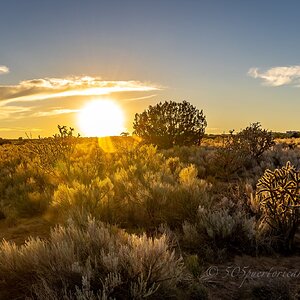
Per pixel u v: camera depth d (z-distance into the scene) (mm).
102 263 3924
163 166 12156
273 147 19562
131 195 7637
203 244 5406
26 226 7090
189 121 23609
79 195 7195
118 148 20766
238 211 6500
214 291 4090
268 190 5758
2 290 3980
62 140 12266
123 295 3586
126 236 4863
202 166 13562
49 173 11141
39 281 3846
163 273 3838
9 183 11492
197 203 6680
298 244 5637
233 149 13984
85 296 3357
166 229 5879
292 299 3814
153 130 23641
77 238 4523
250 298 3906
